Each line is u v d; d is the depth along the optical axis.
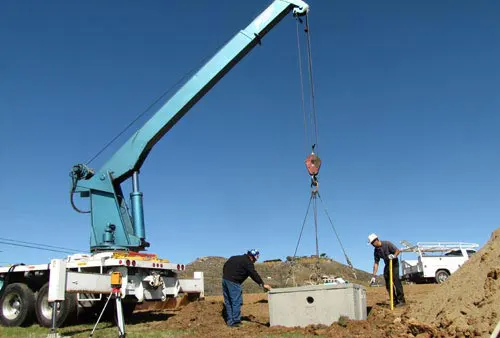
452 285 8.74
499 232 8.91
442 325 7.80
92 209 12.84
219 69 13.37
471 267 8.73
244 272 9.74
